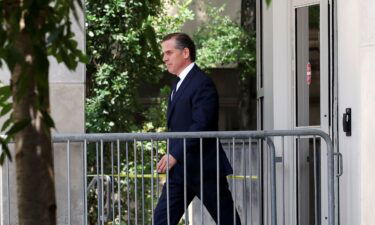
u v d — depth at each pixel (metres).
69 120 13.62
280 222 15.40
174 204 12.97
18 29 5.75
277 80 15.64
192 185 12.98
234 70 27.70
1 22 5.80
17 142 5.68
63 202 13.55
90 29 20.80
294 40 15.38
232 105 27.88
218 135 12.73
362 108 13.43
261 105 17.41
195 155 12.92
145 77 21.50
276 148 15.47
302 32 15.22
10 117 5.87
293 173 15.29
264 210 15.57
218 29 25.59
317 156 14.75
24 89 5.65
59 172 13.49
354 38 13.70
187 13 22.78
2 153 6.20
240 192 15.70
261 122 17.38
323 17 14.72
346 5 13.93
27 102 5.69
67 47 6.02
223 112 27.95
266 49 16.56
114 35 20.78
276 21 15.70
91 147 18.36
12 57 5.64
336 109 14.36
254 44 25.42
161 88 23.17
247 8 25.56
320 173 14.20
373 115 13.30
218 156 12.73
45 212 5.62
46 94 5.73
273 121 15.91
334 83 14.47
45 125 5.70
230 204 13.05
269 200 15.30
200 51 25.36
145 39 6.75
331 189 12.97
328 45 14.62
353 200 13.62
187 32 25.91
